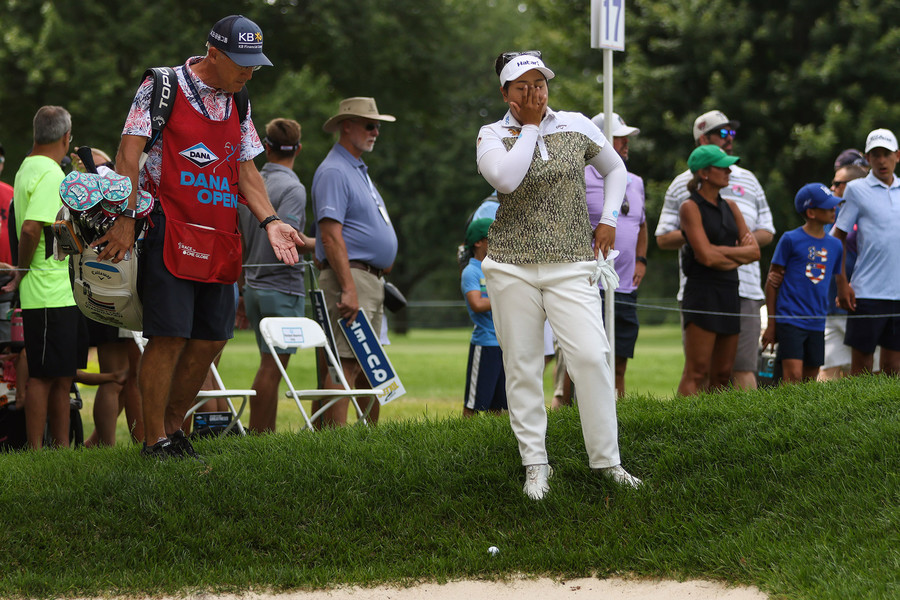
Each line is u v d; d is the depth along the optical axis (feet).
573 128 63.67
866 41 283.79
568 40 346.95
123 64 322.34
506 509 64.64
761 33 294.66
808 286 102.47
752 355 101.71
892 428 65.72
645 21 313.73
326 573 59.62
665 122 300.20
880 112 275.80
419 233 548.72
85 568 59.98
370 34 344.08
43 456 77.20
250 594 58.08
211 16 333.42
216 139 67.15
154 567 59.62
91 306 67.41
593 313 63.00
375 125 97.25
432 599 57.21
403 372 227.20
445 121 409.69
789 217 288.51
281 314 97.76
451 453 70.23
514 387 65.26
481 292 96.73
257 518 64.18
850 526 57.36
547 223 62.34
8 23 306.55
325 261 96.12
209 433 89.40
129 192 63.41
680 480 65.36
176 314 66.59
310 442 73.82
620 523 61.72
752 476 63.93
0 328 92.99
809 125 284.61
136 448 76.28
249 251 98.43
